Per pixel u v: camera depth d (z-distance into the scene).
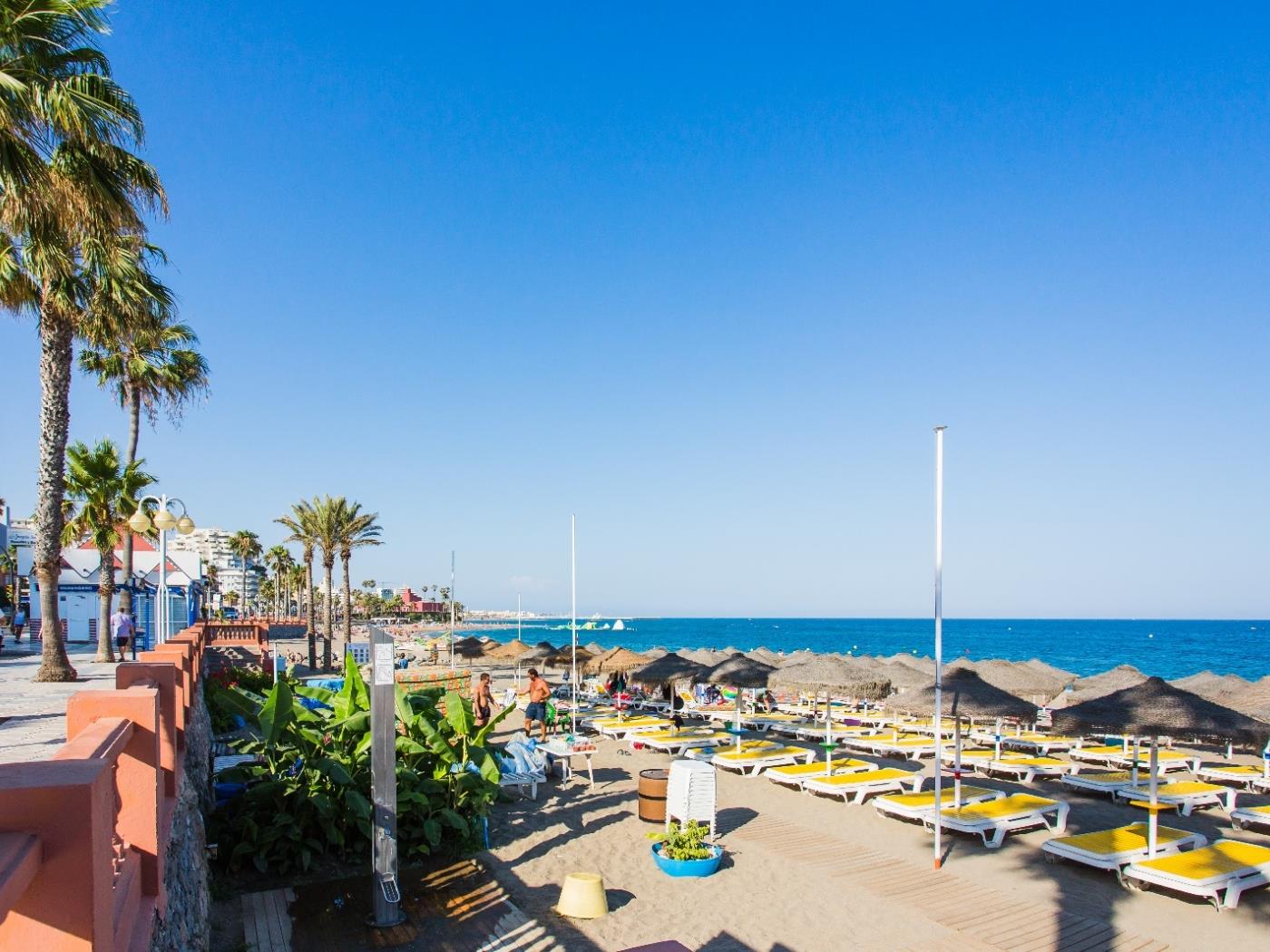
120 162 10.04
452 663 39.00
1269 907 8.48
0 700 9.46
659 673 18.31
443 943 7.48
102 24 9.75
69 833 2.14
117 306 12.73
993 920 8.15
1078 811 12.83
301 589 94.50
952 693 12.41
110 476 21.70
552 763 15.21
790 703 26.94
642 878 9.34
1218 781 15.18
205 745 11.73
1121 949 7.46
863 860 10.07
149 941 3.70
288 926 7.80
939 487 10.03
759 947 7.49
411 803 9.88
